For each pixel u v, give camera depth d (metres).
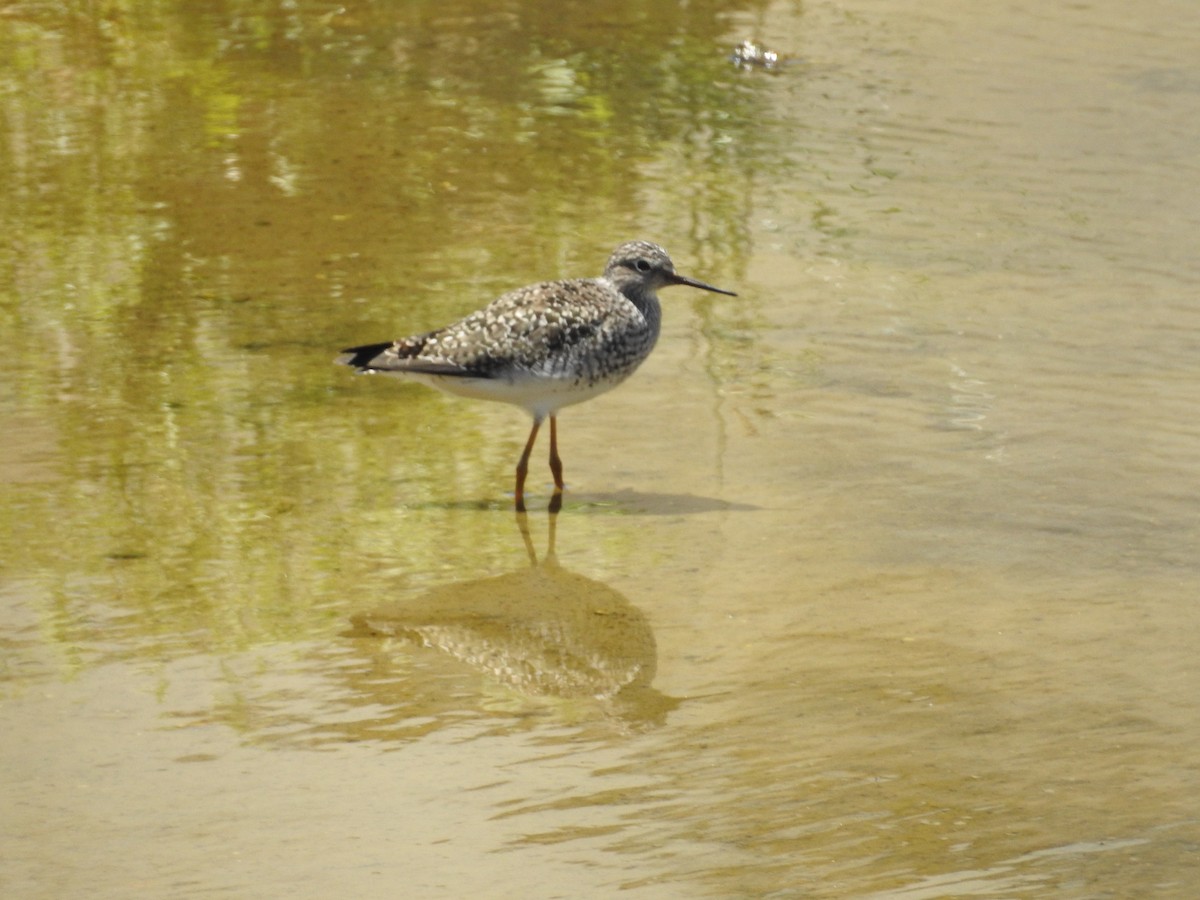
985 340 16.27
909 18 28.00
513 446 14.03
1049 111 23.52
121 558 11.72
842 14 28.17
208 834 8.48
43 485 12.83
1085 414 14.53
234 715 9.68
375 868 8.17
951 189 20.69
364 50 25.88
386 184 20.50
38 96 23.14
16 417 14.05
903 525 12.49
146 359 15.41
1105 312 16.94
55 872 8.12
